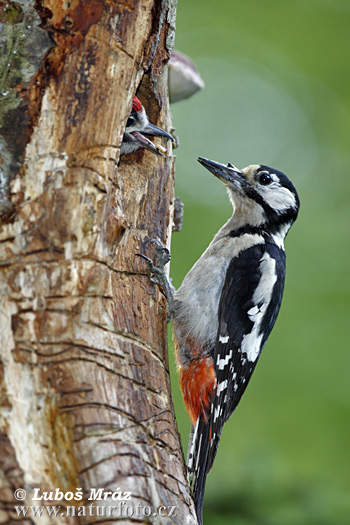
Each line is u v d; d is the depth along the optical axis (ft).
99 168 22.24
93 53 23.08
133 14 23.82
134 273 24.98
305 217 57.16
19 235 21.17
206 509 33.63
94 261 21.39
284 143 59.88
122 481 19.80
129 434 20.75
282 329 51.37
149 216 27.22
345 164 59.21
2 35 23.03
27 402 19.88
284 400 48.80
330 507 33.22
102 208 21.75
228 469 35.06
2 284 20.76
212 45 61.11
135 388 21.84
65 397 20.01
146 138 28.76
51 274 20.86
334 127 59.98
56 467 19.48
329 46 59.06
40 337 20.38
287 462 44.32
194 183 56.90
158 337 24.77
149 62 26.48
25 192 21.61
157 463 21.49
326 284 53.16
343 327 51.08
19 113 22.40
